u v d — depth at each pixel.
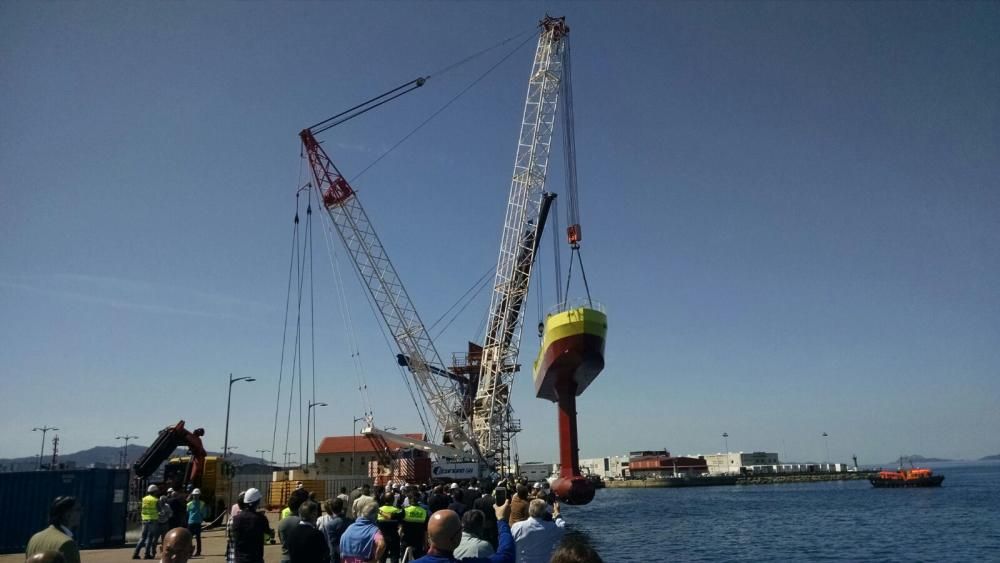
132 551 28.28
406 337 74.75
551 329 58.88
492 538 11.55
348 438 151.12
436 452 74.56
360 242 72.50
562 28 71.69
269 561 25.00
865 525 63.91
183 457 39.97
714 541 50.41
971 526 61.38
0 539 27.94
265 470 126.44
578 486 58.88
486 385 78.44
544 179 72.56
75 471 29.86
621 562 39.31
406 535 15.66
